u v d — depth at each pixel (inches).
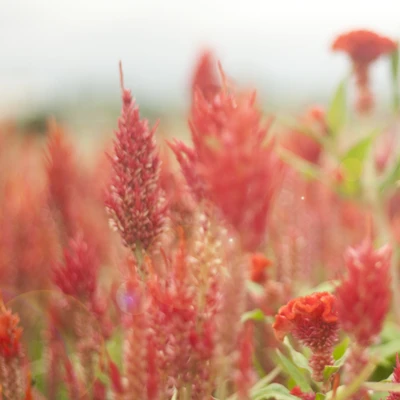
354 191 49.7
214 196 27.6
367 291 28.9
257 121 27.6
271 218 49.0
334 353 36.5
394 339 42.1
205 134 28.3
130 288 29.5
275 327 34.8
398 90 48.4
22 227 50.1
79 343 35.0
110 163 32.8
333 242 61.9
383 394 35.9
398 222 50.8
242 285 28.4
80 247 35.1
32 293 47.3
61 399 39.6
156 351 29.5
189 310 29.5
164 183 35.8
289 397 35.2
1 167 68.7
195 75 44.6
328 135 53.3
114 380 29.0
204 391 29.7
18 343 32.3
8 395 32.2
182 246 29.7
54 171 46.3
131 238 32.5
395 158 48.6
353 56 49.9
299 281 44.5
